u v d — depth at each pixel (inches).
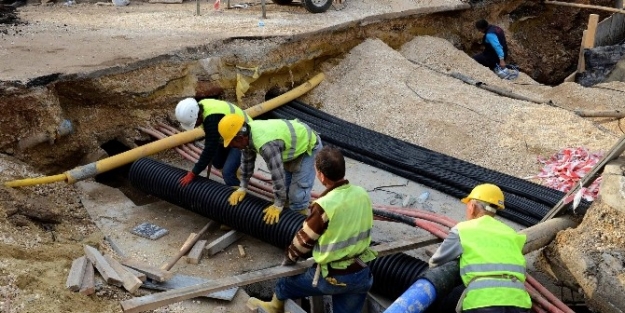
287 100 372.2
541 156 315.3
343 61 407.2
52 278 209.2
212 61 344.2
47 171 297.0
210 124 240.2
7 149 283.0
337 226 170.1
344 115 369.4
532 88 428.8
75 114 307.7
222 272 234.4
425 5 474.3
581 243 195.3
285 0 459.2
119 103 316.8
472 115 346.6
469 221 167.5
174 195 262.4
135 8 463.2
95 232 254.1
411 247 220.7
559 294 218.7
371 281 183.5
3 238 224.7
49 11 448.8
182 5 474.6
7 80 276.7
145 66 319.3
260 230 235.1
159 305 180.9
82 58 317.7
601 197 197.3
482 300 156.3
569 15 593.6
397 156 313.4
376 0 484.1
